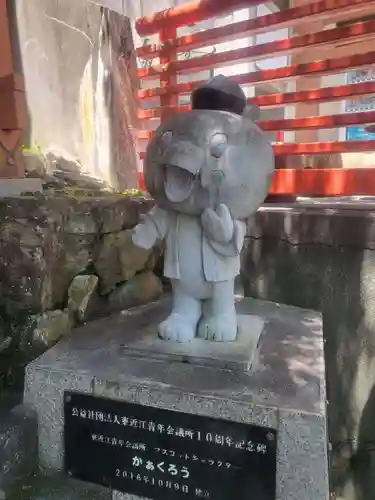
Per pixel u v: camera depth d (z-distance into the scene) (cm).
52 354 142
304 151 228
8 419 129
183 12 252
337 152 223
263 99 235
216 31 244
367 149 215
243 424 113
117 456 126
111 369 130
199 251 136
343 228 184
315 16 215
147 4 341
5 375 167
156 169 134
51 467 134
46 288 174
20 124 198
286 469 111
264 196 138
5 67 191
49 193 198
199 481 119
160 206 141
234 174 127
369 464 188
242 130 130
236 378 125
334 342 192
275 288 202
